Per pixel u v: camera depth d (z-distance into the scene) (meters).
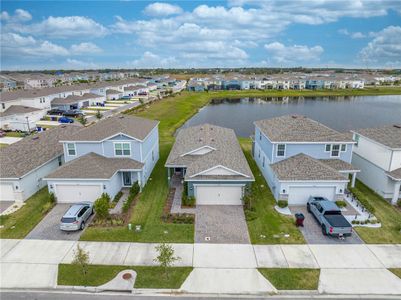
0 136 49.25
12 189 25.64
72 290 15.90
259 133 33.97
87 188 25.23
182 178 30.98
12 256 18.55
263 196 26.86
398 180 24.44
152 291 15.72
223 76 168.12
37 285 16.22
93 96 84.56
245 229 21.52
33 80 133.75
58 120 61.41
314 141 27.52
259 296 15.45
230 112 83.12
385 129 29.88
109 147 28.56
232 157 28.52
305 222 22.45
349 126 65.50
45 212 23.81
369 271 17.20
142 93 112.50
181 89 137.50
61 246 19.55
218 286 16.05
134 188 26.31
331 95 125.62
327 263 17.86
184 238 20.41
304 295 15.53
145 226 21.88
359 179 30.69
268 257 18.41
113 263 17.86
